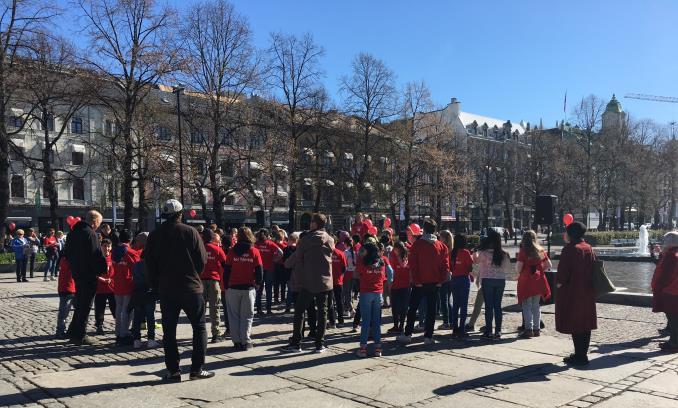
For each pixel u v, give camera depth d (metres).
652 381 6.12
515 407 5.15
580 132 56.66
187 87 31.53
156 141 29.34
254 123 33.56
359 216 15.27
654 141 60.19
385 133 43.25
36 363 6.94
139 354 7.53
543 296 8.95
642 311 11.43
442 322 10.61
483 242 8.91
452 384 5.96
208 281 8.38
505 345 8.20
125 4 27.23
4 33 25.36
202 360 6.11
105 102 28.59
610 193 53.50
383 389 5.75
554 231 58.66
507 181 61.88
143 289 7.93
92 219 8.12
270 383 5.96
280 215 54.41
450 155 43.84
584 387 5.86
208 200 48.06
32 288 16.75
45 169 31.22
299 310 7.63
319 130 39.69
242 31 32.50
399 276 9.20
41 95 28.83
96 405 5.12
